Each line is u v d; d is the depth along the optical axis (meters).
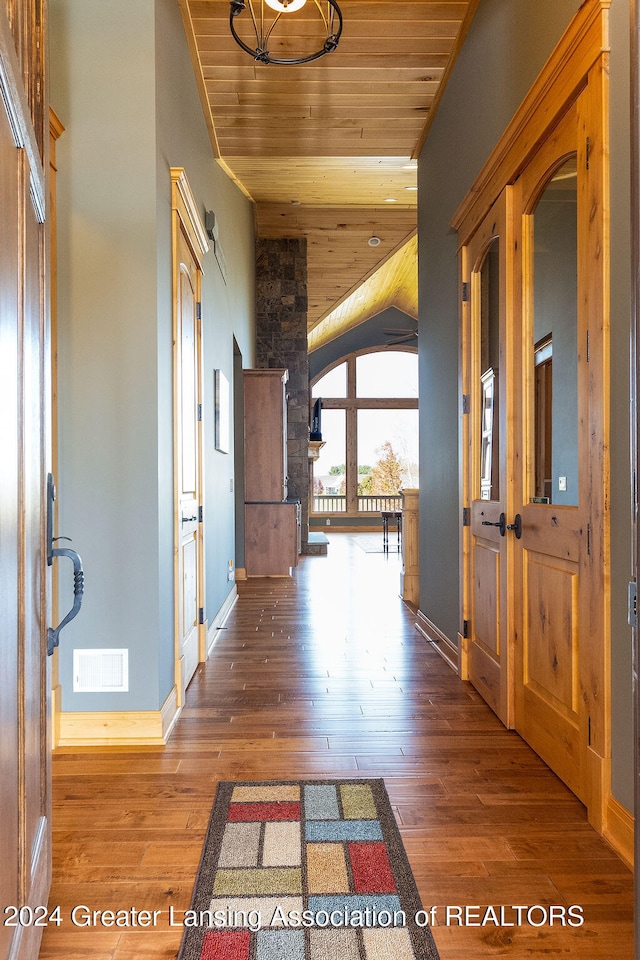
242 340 7.11
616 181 1.86
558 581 2.30
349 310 12.77
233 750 2.62
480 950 1.48
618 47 1.83
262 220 8.61
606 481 1.91
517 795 2.22
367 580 7.33
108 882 1.74
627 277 1.80
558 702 2.34
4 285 1.10
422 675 3.65
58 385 2.71
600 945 1.50
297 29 3.42
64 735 2.69
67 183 2.71
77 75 2.71
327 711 3.07
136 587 2.71
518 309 2.71
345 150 4.73
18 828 1.22
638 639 1.01
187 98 3.59
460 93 3.61
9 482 1.15
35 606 1.39
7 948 1.10
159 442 2.75
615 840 1.88
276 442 7.50
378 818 2.05
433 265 4.30
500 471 2.90
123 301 2.72
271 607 5.71
